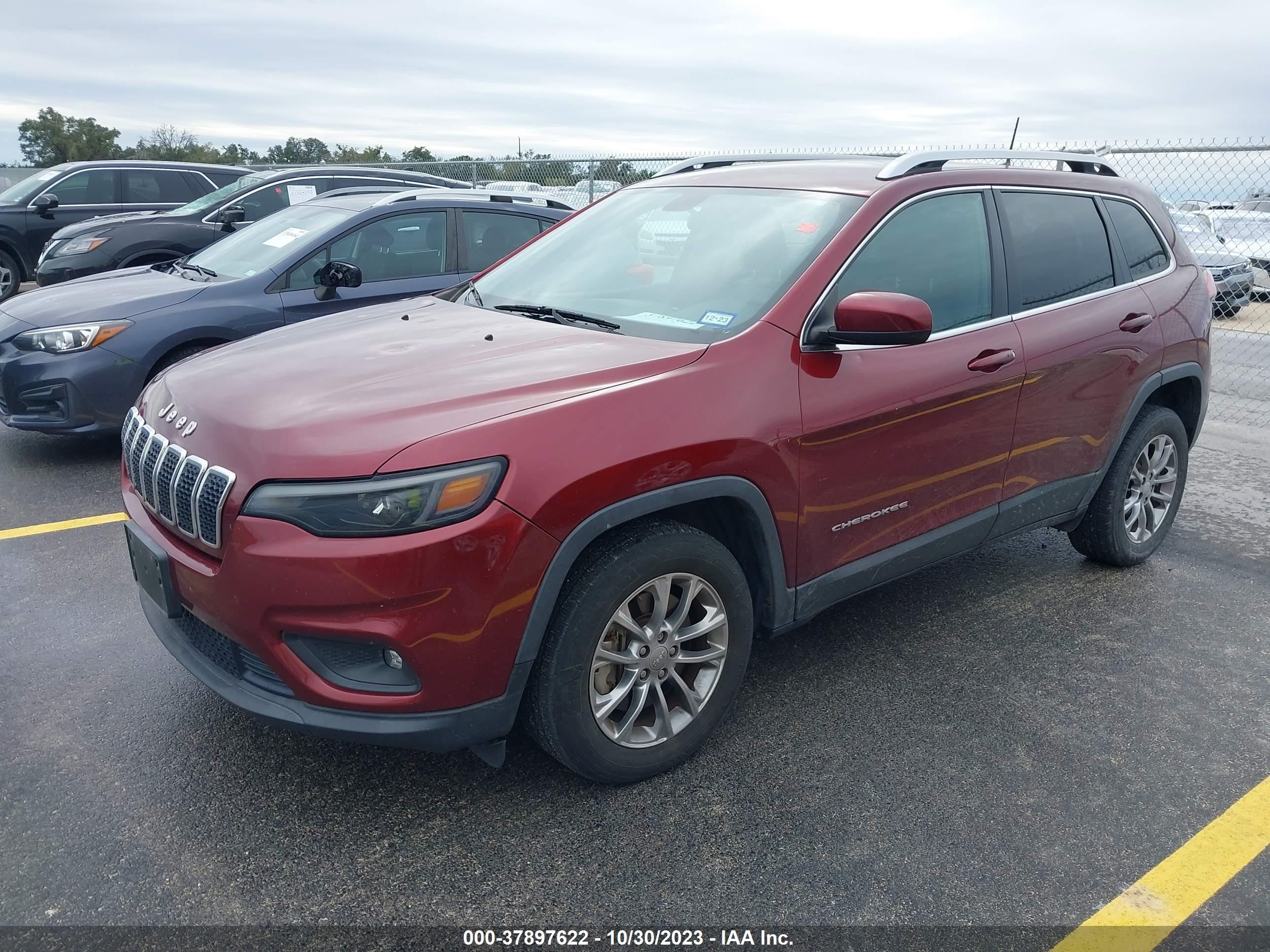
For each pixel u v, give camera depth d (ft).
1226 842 8.64
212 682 8.38
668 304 10.38
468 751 9.66
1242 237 40.37
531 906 7.63
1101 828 8.79
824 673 11.47
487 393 8.23
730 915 7.59
